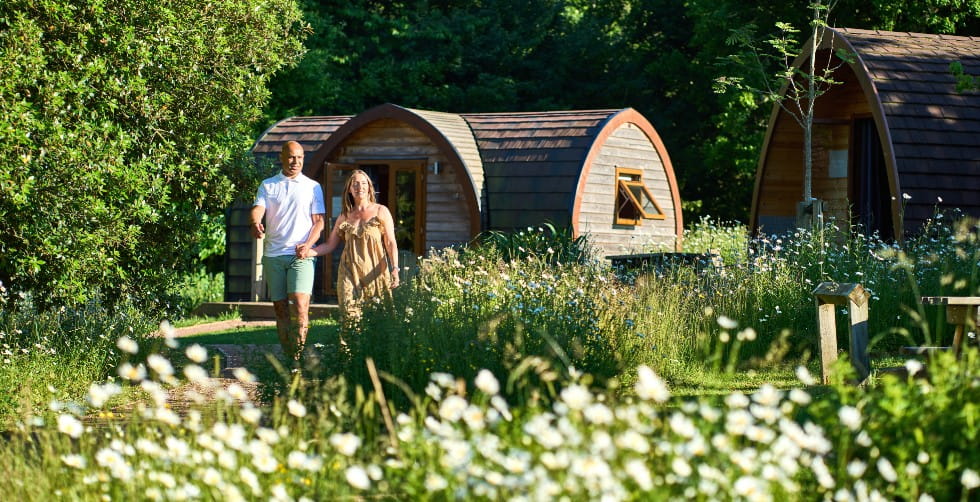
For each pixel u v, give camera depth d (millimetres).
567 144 20016
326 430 5355
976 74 16875
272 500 4312
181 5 12102
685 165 36938
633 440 4027
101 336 9930
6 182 9273
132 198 10914
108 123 10547
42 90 9992
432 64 35000
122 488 4730
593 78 38875
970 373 5168
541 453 4254
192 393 5598
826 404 5027
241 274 20984
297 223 10625
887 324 11078
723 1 30375
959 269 11602
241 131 13992
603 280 10344
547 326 8227
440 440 4547
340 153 21094
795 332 10898
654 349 9445
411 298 8641
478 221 19406
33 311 10273
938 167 15656
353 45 33594
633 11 38781
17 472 4906
